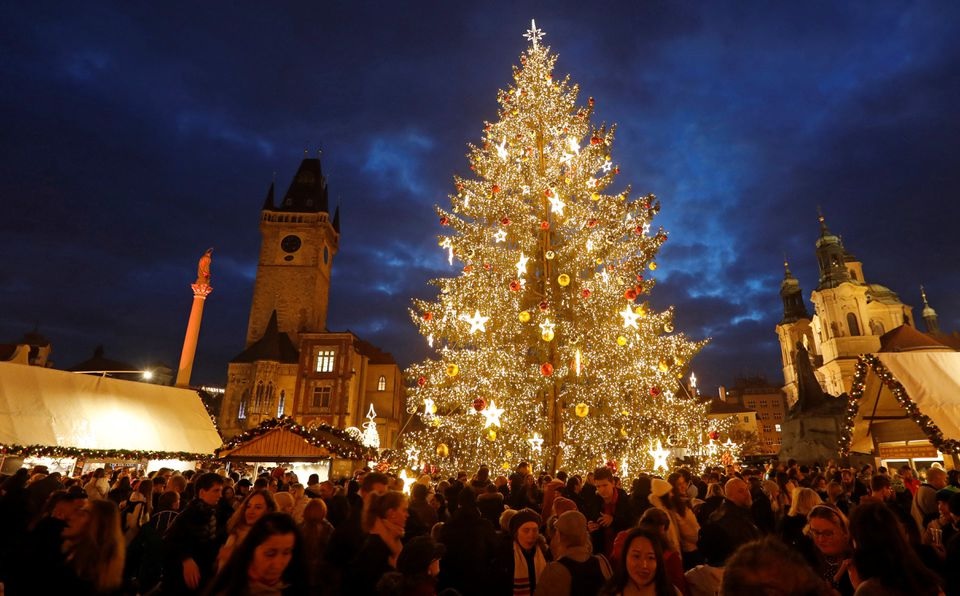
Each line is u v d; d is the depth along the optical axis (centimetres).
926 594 315
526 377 1848
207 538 546
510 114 2245
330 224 9112
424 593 359
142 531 647
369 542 480
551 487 873
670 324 1939
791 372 9025
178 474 912
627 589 393
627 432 1842
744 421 10100
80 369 7200
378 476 697
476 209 2103
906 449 1908
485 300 1912
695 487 1215
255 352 7275
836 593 298
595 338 1847
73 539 449
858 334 7469
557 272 2044
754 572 225
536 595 461
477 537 584
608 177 2167
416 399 1997
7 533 714
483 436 1825
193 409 2516
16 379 1805
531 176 2112
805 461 2344
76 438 1848
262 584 339
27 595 436
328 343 6938
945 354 1518
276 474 1320
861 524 344
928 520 756
